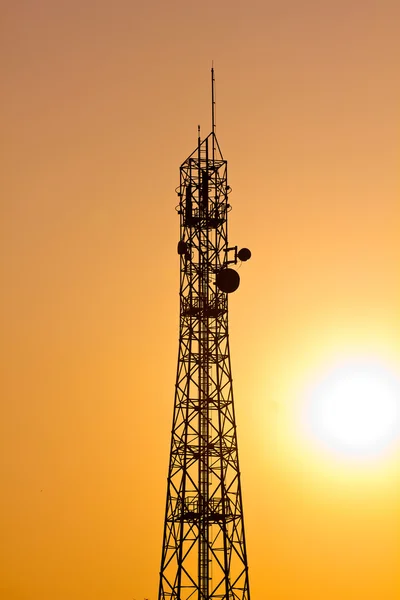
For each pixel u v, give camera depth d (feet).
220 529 615.57
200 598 601.21
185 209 651.66
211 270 645.51
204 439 623.36
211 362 635.25
